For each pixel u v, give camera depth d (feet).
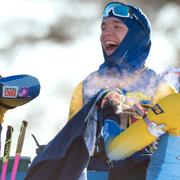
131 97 42.75
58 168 37.83
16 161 41.14
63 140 37.96
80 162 37.76
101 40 44.50
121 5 44.09
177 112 37.58
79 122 38.06
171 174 38.17
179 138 38.14
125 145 37.63
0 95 40.68
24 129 41.32
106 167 42.34
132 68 43.78
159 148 38.63
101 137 41.68
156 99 43.04
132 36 43.96
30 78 41.42
